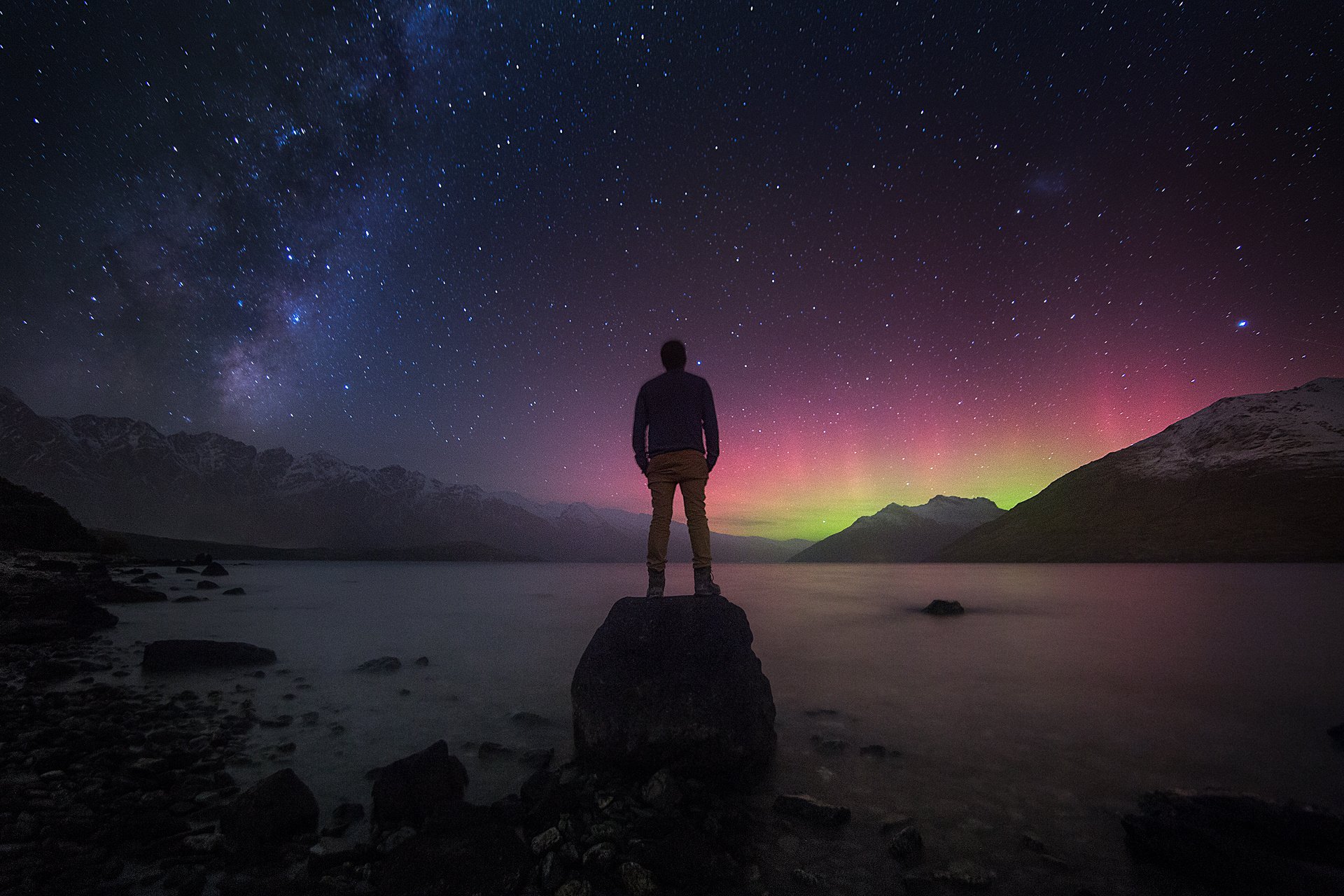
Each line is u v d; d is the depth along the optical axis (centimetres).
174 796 326
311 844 276
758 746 385
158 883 237
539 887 244
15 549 2328
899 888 241
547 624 1120
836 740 435
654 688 391
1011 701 555
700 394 512
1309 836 261
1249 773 366
